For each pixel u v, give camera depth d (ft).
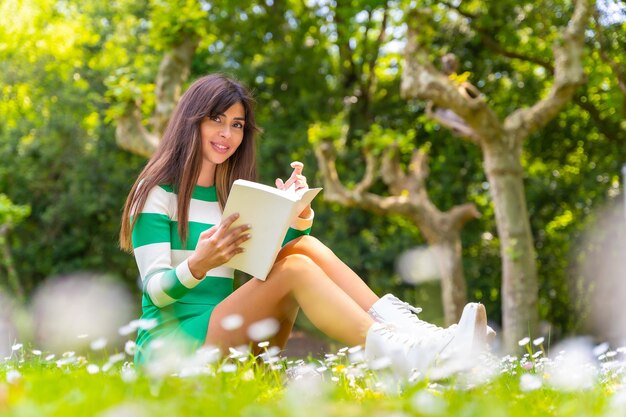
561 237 59.26
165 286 10.15
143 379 7.58
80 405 5.89
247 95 11.66
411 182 42.88
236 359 9.50
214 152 11.30
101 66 63.31
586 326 57.67
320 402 6.79
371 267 57.77
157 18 38.14
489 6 44.47
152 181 11.02
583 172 57.82
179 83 38.83
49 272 65.57
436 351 9.10
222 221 9.93
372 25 53.31
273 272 10.15
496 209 35.40
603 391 8.48
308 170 58.44
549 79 56.49
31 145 64.34
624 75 37.09
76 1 65.77
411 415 6.34
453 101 33.76
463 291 42.06
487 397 7.44
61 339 63.98
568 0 40.93
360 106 61.93
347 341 9.77
